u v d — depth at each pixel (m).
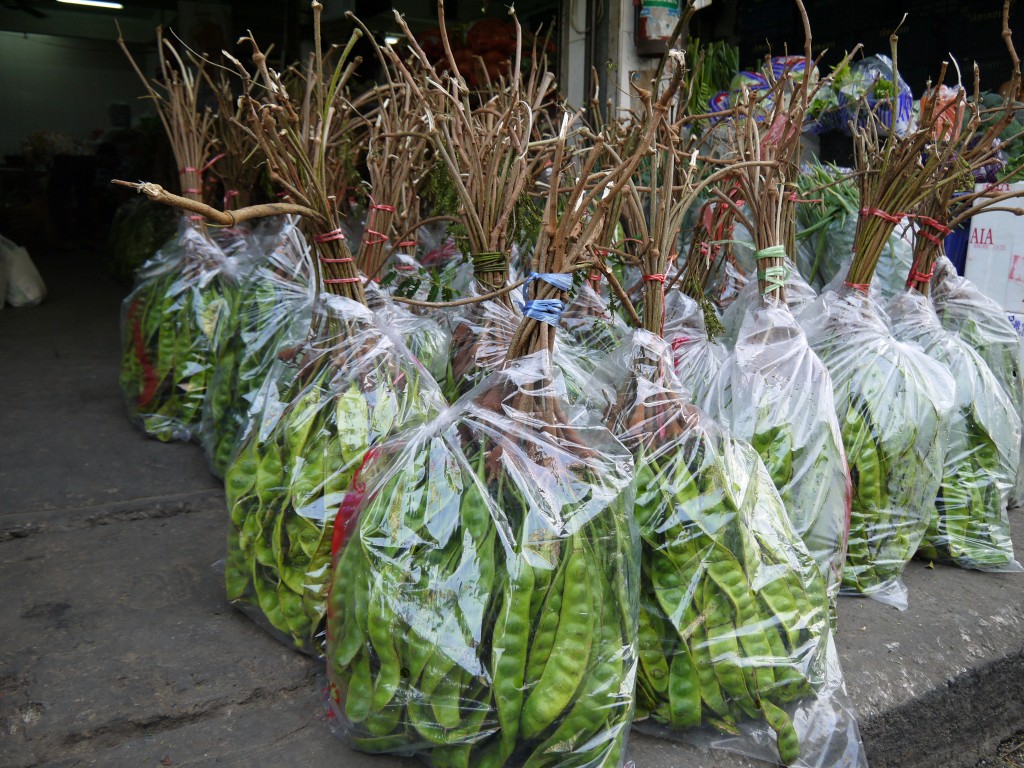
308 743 1.63
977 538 2.54
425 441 1.56
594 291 2.44
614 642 1.45
